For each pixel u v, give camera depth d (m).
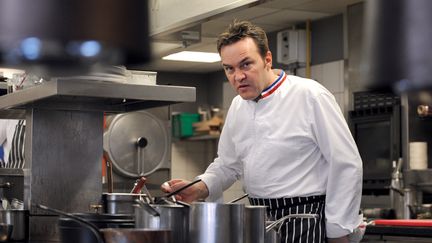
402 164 5.70
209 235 1.91
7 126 4.09
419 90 0.87
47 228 2.68
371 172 5.98
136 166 4.64
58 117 2.73
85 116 2.78
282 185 2.71
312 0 6.07
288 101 2.72
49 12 0.97
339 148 2.63
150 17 1.06
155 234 1.85
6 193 2.94
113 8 1.00
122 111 2.89
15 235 2.60
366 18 0.91
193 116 8.66
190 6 2.60
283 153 2.70
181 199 2.75
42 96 2.47
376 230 4.61
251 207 1.97
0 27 0.96
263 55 2.68
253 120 2.78
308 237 2.62
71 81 2.38
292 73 7.02
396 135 5.75
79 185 2.75
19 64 1.03
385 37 0.88
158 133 4.76
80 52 1.00
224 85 8.71
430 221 4.48
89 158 2.78
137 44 1.02
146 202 2.11
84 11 0.99
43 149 2.70
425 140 5.79
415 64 0.86
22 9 0.96
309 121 2.68
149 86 2.51
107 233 1.87
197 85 9.23
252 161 2.78
